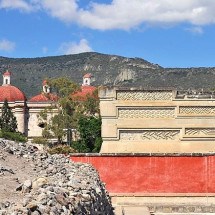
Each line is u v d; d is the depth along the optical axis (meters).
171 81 198.12
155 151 41.09
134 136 41.44
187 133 41.44
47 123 88.25
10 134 73.50
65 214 12.39
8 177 16.97
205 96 41.50
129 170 34.78
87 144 73.25
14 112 101.12
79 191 15.59
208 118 41.38
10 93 106.75
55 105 91.62
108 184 34.66
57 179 17.36
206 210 33.72
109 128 41.34
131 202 34.38
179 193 34.66
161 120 41.38
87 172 22.55
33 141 75.81
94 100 83.94
